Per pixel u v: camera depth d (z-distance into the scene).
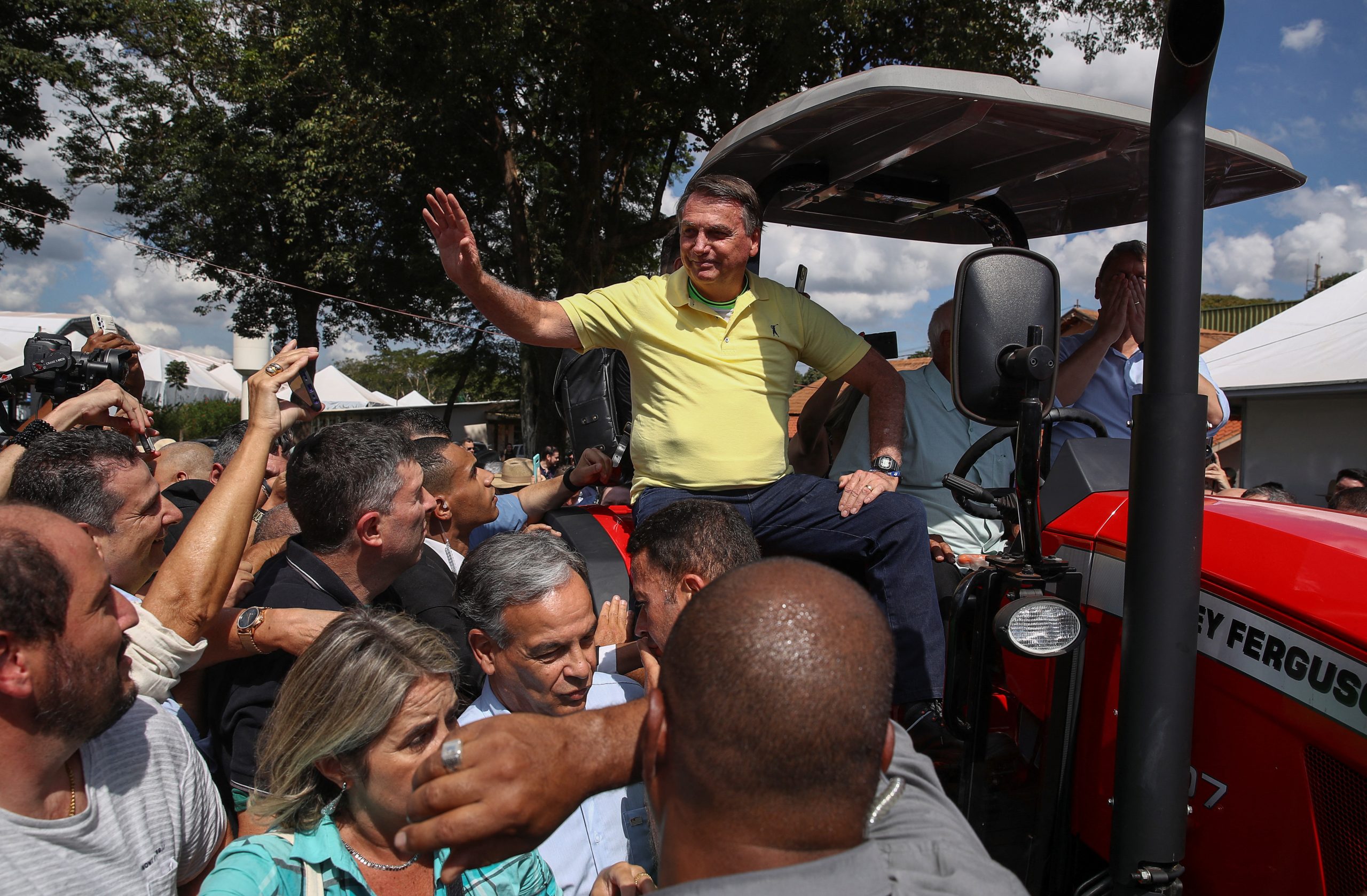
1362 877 1.55
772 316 2.52
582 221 16.05
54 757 1.44
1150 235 1.60
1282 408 11.48
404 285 19.98
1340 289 11.80
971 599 2.06
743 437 2.46
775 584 0.93
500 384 29.31
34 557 1.36
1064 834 1.99
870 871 0.87
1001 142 2.63
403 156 16.61
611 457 3.41
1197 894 1.82
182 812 1.75
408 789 1.63
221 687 2.21
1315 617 1.65
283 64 19.02
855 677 0.87
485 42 12.55
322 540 2.30
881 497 2.37
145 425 3.10
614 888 1.60
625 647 2.42
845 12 11.72
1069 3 12.59
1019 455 1.80
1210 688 1.82
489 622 2.07
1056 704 1.96
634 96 15.36
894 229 3.55
